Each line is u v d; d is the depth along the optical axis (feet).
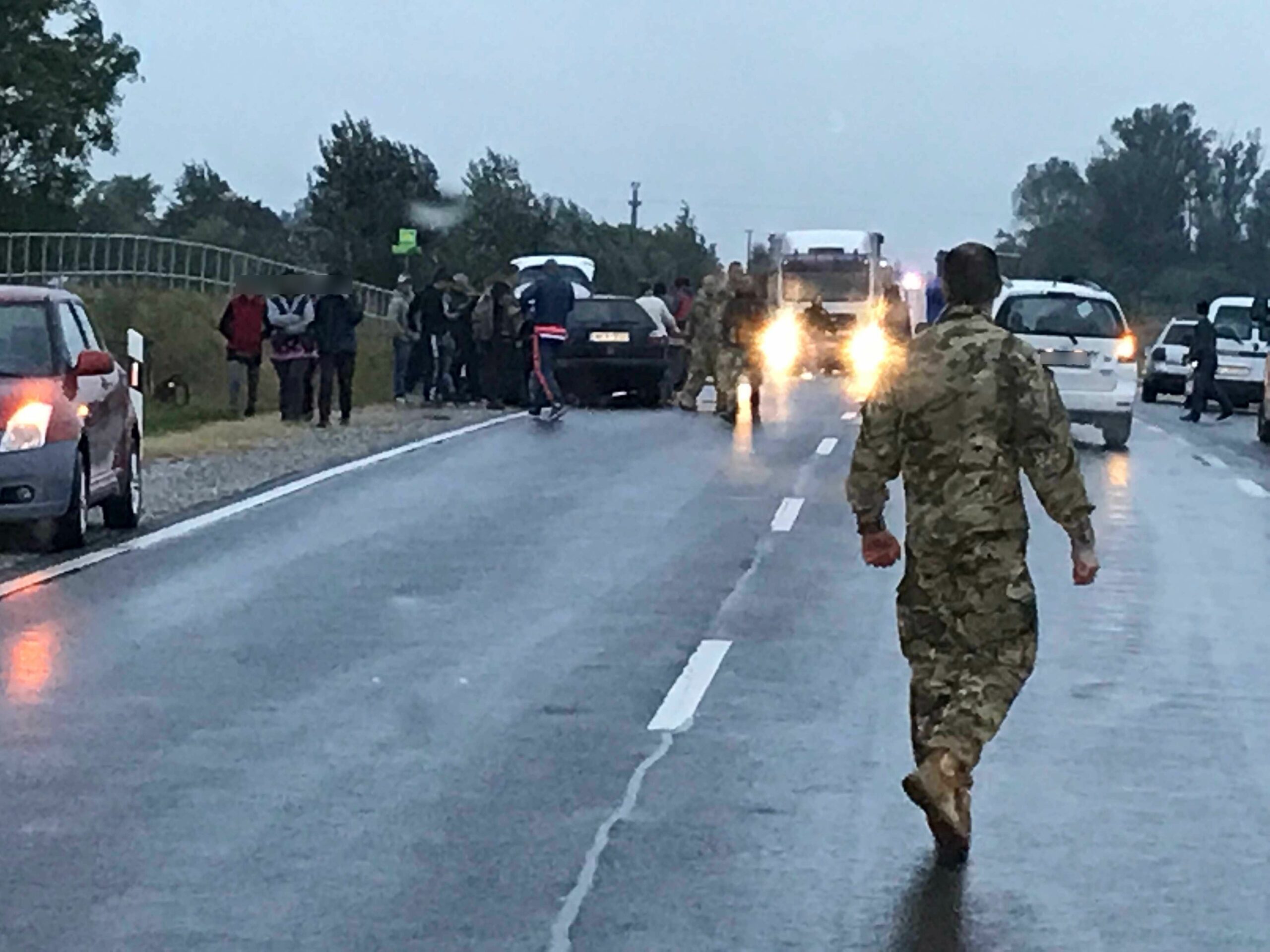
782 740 29.63
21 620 39.14
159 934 20.72
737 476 67.72
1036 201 414.62
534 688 33.17
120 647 36.45
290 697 32.24
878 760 28.40
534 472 69.10
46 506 47.42
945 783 23.08
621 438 84.28
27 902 21.70
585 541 51.39
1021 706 32.40
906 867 23.34
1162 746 29.71
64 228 227.81
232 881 22.50
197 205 285.02
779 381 148.77
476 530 53.36
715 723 30.71
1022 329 87.20
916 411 23.48
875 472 23.76
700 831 24.73
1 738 29.30
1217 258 387.75
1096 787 27.25
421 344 108.27
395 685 33.27
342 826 24.75
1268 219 387.55
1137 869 23.45
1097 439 93.81
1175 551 51.90
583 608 41.22
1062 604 42.96
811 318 165.78
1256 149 390.01
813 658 35.99
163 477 66.80
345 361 90.63
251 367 97.14
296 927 20.95
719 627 39.09
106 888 22.24
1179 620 41.04
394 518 55.98
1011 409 23.40
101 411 50.49
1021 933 21.06
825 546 50.62
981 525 23.24
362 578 44.91
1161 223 388.57
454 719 30.81
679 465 71.77
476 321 106.83
